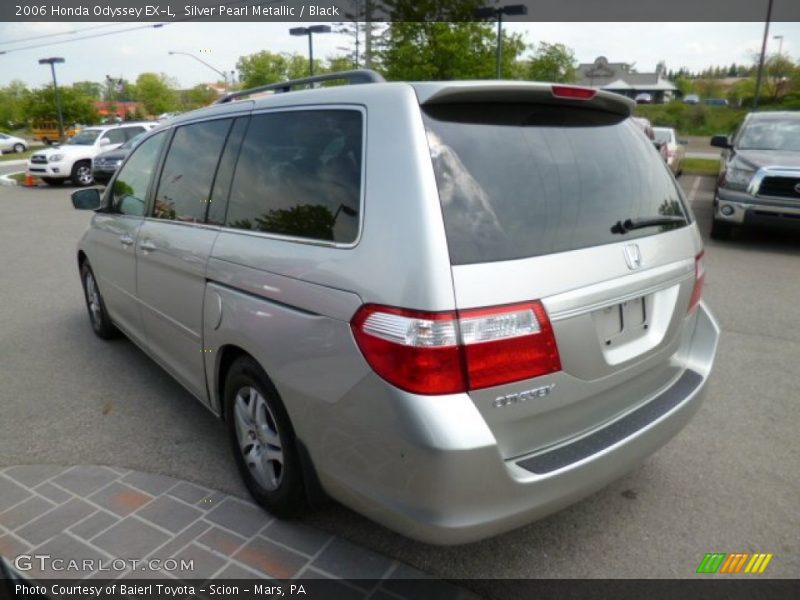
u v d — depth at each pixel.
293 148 2.66
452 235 2.04
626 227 2.49
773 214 8.48
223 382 3.11
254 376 2.72
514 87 2.31
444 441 1.95
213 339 3.00
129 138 20.95
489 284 2.03
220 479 3.21
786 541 2.76
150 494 3.07
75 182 19.92
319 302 2.27
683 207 2.97
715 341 3.00
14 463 3.37
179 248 3.27
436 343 1.96
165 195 3.64
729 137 10.57
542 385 2.14
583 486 2.28
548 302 2.13
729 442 3.58
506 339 2.04
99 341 5.29
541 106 2.51
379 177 2.21
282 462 2.68
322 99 2.60
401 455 2.05
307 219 2.48
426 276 1.98
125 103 70.25
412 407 1.99
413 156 2.13
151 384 4.39
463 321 1.98
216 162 3.17
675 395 2.75
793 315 5.86
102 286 4.82
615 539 2.78
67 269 8.02
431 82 2.28
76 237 10.43
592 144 2.60
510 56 20.36
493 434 2.09
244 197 2.90
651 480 3.22
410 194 2.09
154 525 2.82
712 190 15.88
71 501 3.01
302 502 2.74
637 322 2.54
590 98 2.55
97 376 4.53
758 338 5.25
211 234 3.04
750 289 6.73
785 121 9.68
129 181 4.23
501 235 2.13
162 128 3.92
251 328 2.62
